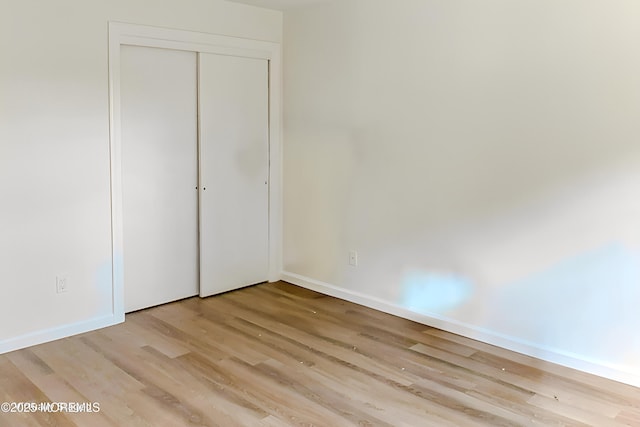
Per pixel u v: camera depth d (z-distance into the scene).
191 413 2.55
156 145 3.89
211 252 4.27
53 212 3.34
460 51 3.37
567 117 2.96
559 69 2.96
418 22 3.56
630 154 2.77
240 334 3.53
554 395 2.75
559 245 3.07
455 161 3.48
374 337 3.51
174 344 3.36
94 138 3.47
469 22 3.31
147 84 3.79
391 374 2.98
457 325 3.57
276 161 4.62
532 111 3.09
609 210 2.87
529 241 3.19
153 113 3.85
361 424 2.47
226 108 4.23
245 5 4.21
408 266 3.83
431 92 3.54
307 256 4.55
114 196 3.60
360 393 2.76
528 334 3.25
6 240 3.16
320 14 4.18
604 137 2.84
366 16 3.86
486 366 3.09
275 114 4.56
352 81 4.01
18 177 3.17
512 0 3.11
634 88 2.72
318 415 2.54
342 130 4.14
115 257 3.65
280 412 2.57
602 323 2.95
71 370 2.98
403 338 3.50
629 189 2.79
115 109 3.55
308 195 4.47
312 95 4.32
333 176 4.25
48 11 3.19
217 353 3.23
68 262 3.43
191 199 4.16
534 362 3.15
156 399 2.68
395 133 3.79
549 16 2.97
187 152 4.08
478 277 3.45
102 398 2.68
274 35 4.46
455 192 3.50
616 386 2.85
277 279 4.74
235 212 4.39
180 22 3.85
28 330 3.30
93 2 3.38
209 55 4.06
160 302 4.07
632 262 2.82
